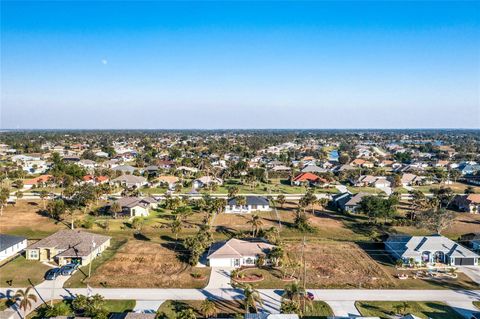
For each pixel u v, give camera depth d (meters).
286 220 116.88
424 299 66.12
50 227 107.00
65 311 57.66
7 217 115.94
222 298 65.62
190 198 144.25
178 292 67.75
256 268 79.31
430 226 101.75
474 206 130.12
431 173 198.38
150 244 93.62
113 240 96.75
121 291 67.81
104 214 119.31
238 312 60.69
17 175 173.12
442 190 147.75
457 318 59.91
